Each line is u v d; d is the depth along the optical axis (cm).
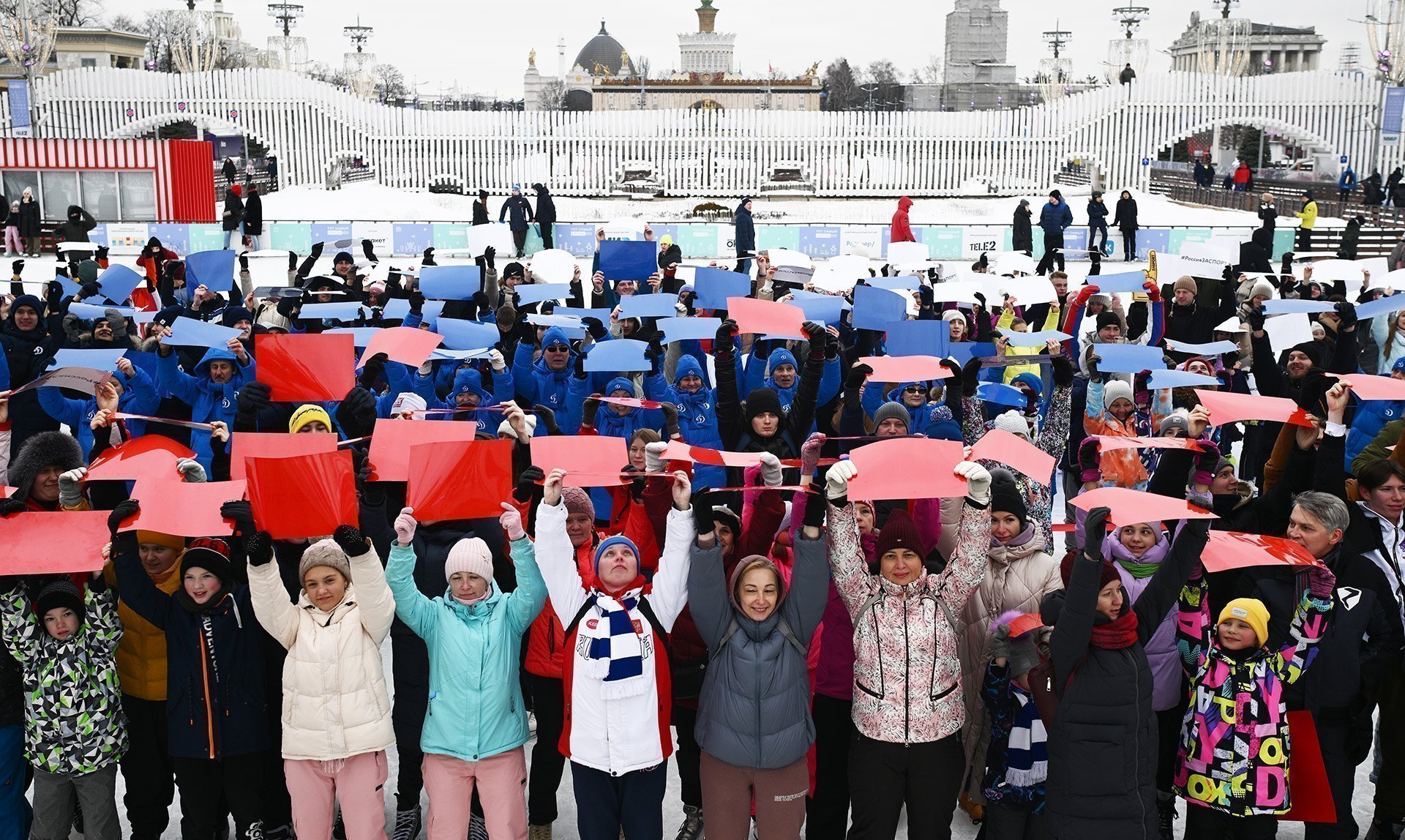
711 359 993
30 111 4419
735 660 465
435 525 526
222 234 2986
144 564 495
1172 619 514
